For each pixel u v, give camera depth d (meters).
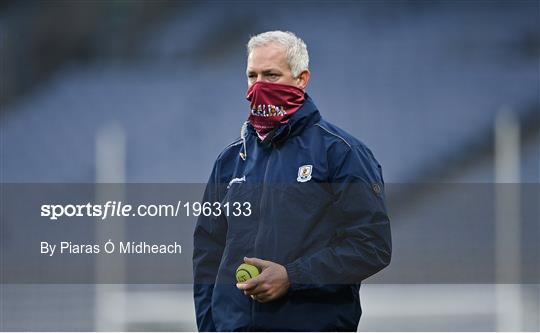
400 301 25.86
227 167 9.44
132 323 22.55
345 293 8.72
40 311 25.25
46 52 49.88
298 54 8.92
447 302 25.67
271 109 8.84
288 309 8.59
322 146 8.69
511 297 25.14
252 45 9.02
